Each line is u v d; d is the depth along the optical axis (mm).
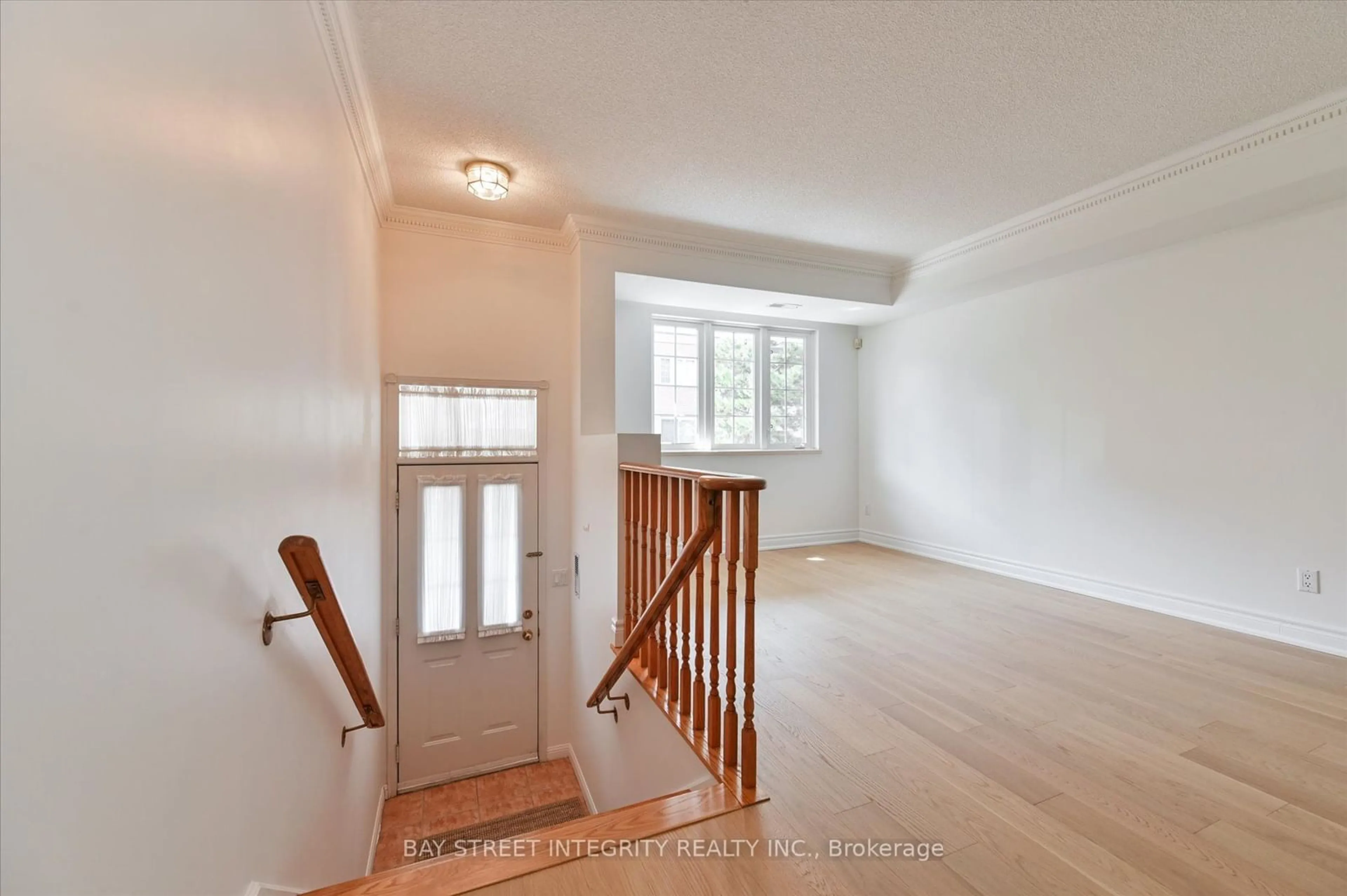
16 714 521
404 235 3533
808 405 5965
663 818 1551
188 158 865
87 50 628
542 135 2686
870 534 5941
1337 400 2799
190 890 847
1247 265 3096
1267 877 1368
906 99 2426
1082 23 1976
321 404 1774
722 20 1957
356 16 1916
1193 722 2146
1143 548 3607
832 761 1867
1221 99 2439
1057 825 1556
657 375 5266
